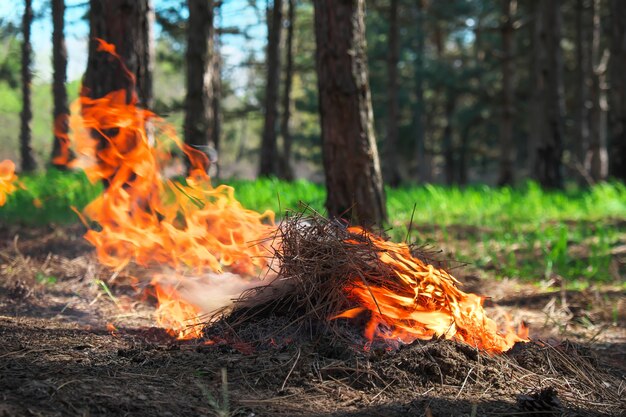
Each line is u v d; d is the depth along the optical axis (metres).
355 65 7.80
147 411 2.83
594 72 25.42
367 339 3.69
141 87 7.93
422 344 3.60
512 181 27.02
